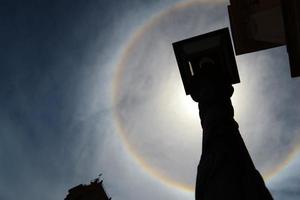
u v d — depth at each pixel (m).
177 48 9.48
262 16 12.06
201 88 8.98
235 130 7.59
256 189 6.04
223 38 9.29
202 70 9.34
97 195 36.06
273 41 12.77
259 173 6.59
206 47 9.38
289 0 8.43
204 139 7.36
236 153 6.81
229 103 8.61
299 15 8.34
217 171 6.43
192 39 9.47
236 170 6.38
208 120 7.79
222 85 9.01
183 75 9.62
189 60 9.54
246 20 13.80
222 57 9.53
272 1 11.10
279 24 11.39
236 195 5.91
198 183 6.58
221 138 7.13
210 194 6.18
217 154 6.72
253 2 12.59
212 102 8.41
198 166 6.93
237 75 9.47
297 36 8.98
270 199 6.11
